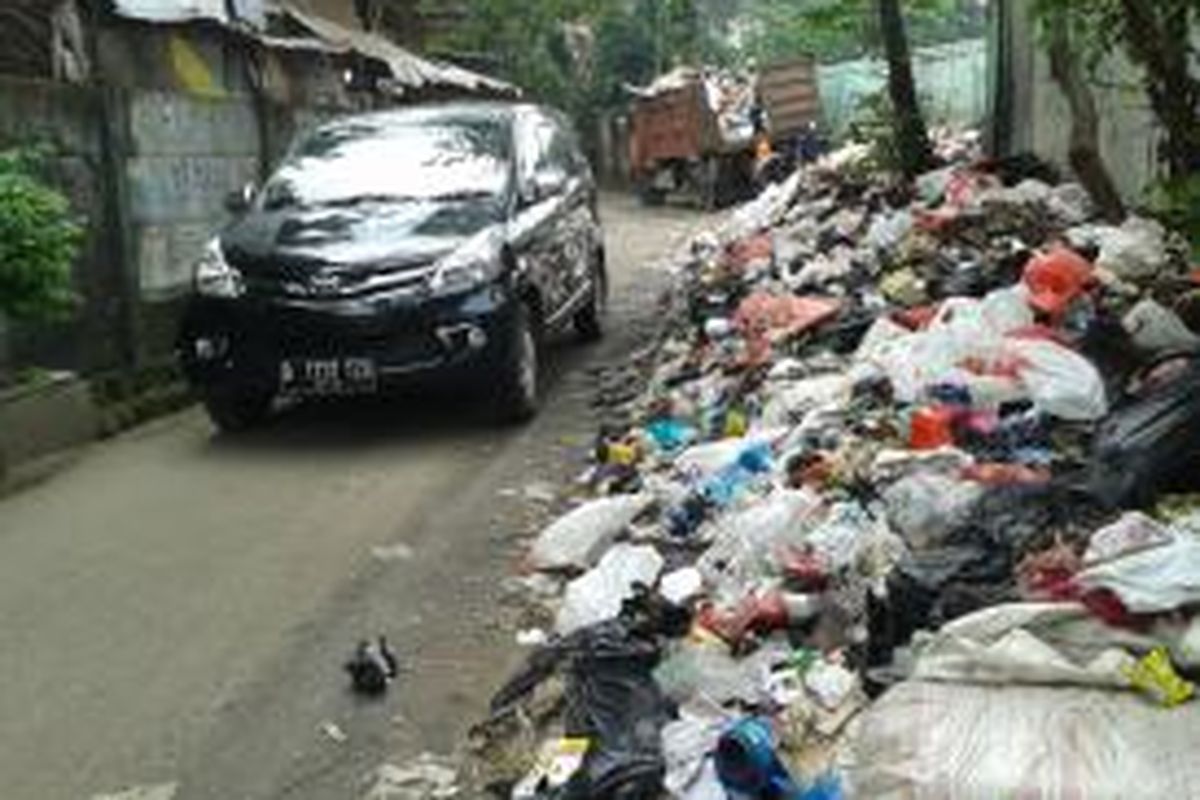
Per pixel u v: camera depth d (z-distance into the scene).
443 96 27.19
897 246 11.80
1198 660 4.58
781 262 12.98
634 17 48.00
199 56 16.00
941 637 4.79
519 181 11.33
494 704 5.79
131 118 12.20
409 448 9.91
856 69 36.72
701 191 33.41
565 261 11.95
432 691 6.11
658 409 9.70
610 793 4.74
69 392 10.38
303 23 20.73
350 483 9.12
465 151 11.38
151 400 11.62
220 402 10.43
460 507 8.51
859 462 6.81
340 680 6.24
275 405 11.41
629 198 40.00
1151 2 8.50
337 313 9.89
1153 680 4.50
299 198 11.09
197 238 13.26
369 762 5.55
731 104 33.31
